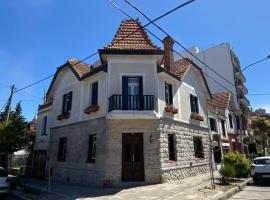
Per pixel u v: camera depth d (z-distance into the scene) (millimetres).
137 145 12672
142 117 12281
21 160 25469
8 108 20703
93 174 12789
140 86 13258
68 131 16094
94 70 14156
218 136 22250
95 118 13609
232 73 30734
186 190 10438
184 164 14883
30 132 21203
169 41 17266
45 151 18672
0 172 12508
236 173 14258
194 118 17156
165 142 13383
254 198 9539
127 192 10266
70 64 16844
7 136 17547
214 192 10016
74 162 14680
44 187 13039
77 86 16172
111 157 12094
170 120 14297
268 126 40625
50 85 19000
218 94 28844
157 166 12344
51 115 19172
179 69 17359
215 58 32156
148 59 13578
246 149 32750
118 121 12570
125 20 15453
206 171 17719
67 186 13156
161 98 13992
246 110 38062
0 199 11336
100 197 9547
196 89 18812
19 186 13609
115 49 13000
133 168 12305
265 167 13414
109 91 12922
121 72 13281
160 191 10273
